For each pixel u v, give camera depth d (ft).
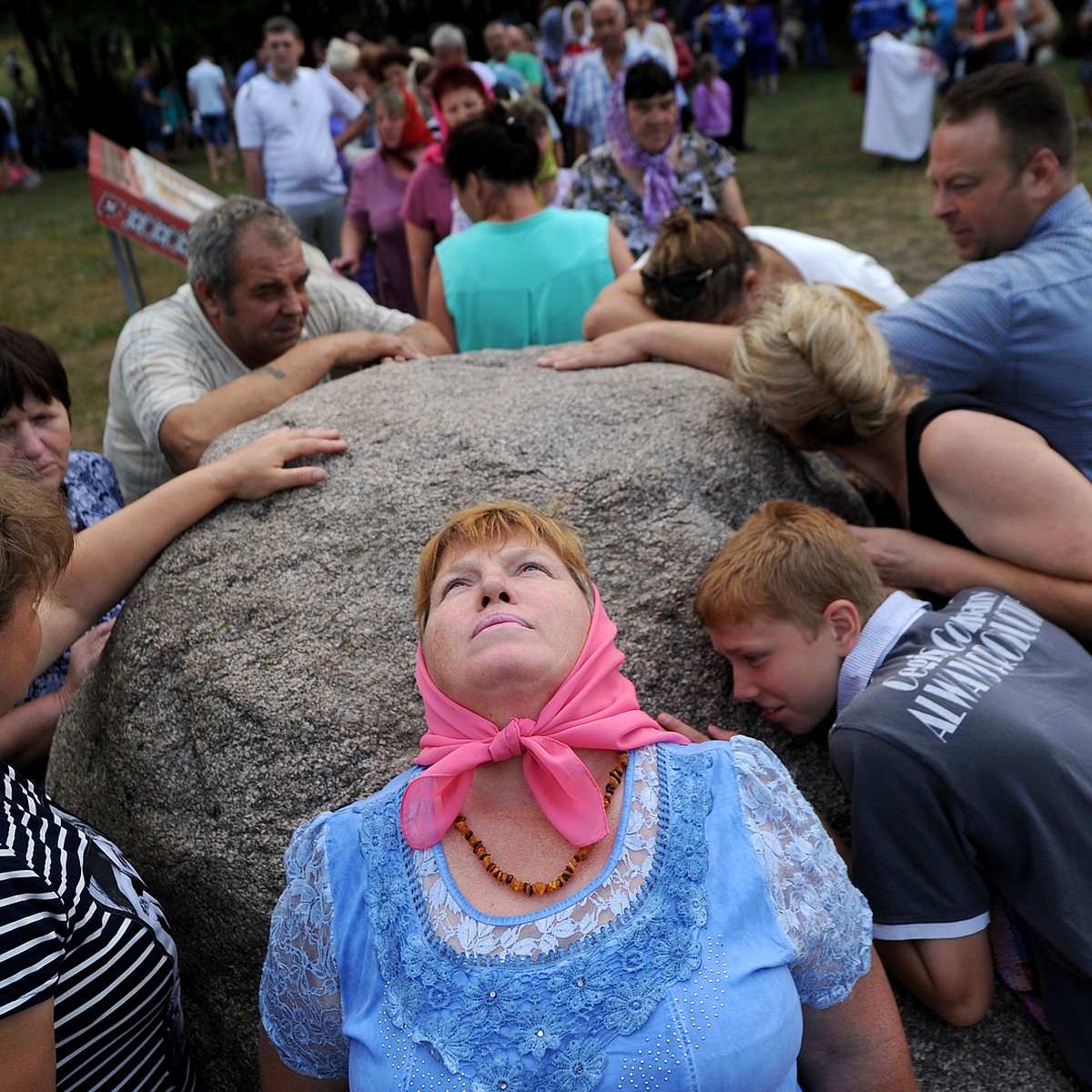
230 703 5.86
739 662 5.90
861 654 5.81
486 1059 3.54
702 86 37.09
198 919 5.89
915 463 6.64
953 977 5.29
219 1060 5.99
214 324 9.79
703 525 6.60
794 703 5.90
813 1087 4.56
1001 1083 5.61
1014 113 7.86
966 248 8.59
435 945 3.77
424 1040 3.62
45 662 6.13
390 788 4.36
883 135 39.73
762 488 7.20
